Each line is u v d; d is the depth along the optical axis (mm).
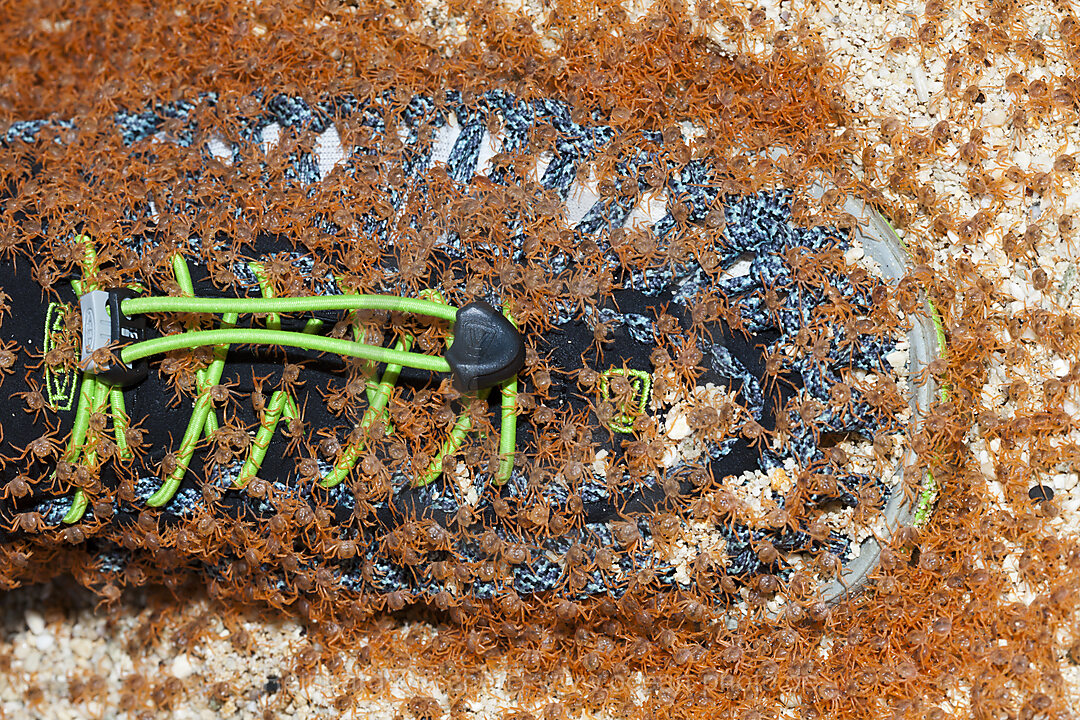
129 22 729
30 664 671
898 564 609
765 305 582
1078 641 605
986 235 644
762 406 581
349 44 683
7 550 597
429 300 572
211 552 600
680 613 609
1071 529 616
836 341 585
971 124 659
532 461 577
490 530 581
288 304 561
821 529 592
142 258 575
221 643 665
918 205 651
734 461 583
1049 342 629
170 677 661
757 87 663
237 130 630
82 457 568
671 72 659
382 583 600
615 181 599
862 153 657
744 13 678
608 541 584
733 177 609
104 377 561
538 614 619
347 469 577
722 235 589
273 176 612
